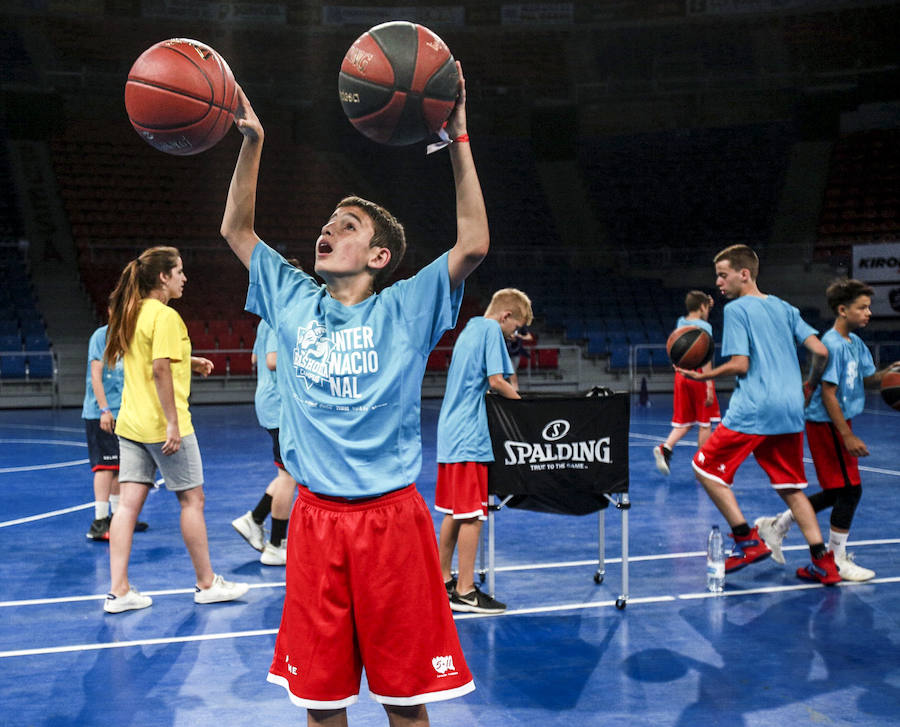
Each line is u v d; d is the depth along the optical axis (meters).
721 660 3.79
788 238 23.08
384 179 25.39
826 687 3.49
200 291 19.66
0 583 5.09
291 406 2.38
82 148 23.75
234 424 14.11
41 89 23.70
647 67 27.39
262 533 5.69
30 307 18.17
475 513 4.47
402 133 2.22
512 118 27.22
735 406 4.91
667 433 12.43
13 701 3.40
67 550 5.91
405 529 2.26
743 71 26.66
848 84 25.06
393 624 2.24
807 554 5.61
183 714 3.29
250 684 3.58
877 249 20.34
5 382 16.73
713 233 23.86
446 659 2.30
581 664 3.76
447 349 19.33
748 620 4.33
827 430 4.99
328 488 2.25
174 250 4.69
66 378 17.41
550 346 19.19
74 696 3.45
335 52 26.81
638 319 20.67
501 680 3.59
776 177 24.86
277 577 5.21
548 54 27.78
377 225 2.33
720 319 20.88
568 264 23.28
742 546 4.99
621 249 23.91
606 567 5.36
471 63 27.72
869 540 5.94
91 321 18.66
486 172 26.19
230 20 26.23
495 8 27.53
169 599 4.76
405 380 2.28
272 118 26.06
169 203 22.66
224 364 18.02
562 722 3.19
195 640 4.11
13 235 20.53
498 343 4.51
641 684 3.54
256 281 2.55
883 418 13.82
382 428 2.27
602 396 4.50
